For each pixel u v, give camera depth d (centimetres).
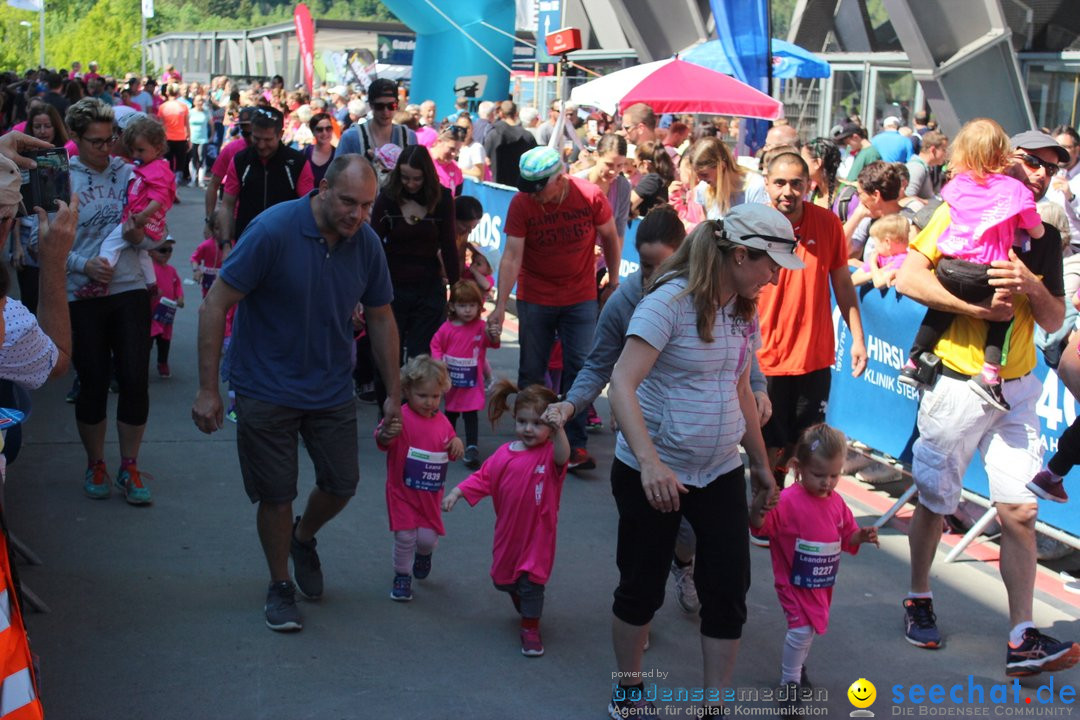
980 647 476
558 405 434
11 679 295
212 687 414
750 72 1098
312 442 461
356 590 505
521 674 436
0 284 311
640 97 1046
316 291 438
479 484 459
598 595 513
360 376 820
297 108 1777
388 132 812
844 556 573
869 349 676
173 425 743
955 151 457
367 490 638
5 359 344
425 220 677
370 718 399
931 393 462
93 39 7038
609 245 678
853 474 716
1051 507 559
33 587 490
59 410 767
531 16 2542
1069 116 1652
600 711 411
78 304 570
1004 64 1666
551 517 451
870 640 479
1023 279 430
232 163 732
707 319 360
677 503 350
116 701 401
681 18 2123
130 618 465
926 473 463
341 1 9825
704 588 379
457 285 677
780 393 563
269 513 453
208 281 865
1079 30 1633
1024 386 455
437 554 552
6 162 318
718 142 621
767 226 353
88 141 562
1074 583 543
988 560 573
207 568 520
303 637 457
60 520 569
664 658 457
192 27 10400
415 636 464
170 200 579
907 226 652
